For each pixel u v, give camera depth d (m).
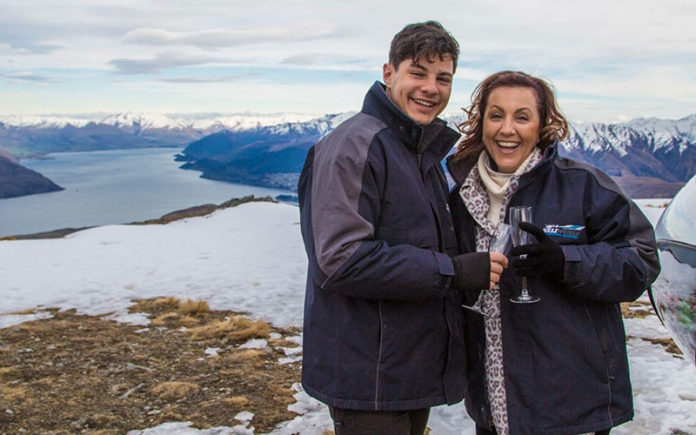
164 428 4.27
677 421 4.08
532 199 2.38
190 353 6.18
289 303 8.83
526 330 2.35
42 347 6.49
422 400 2.29
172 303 8.90
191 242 17.31
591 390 2.31
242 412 4.55
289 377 5.36
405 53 2.32
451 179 2.60
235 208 26.66
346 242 2.13
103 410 4.65
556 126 2.42
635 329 6.49
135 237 18.83
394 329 2.24
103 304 9.13
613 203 2.31
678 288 1.82
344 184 2.16
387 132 2.27
